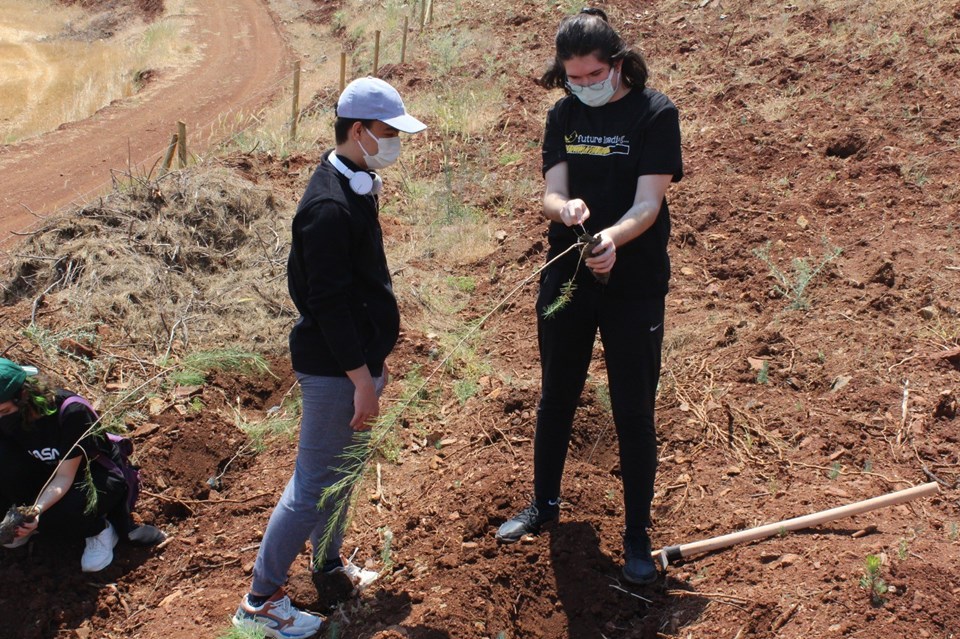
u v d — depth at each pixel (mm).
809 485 3738
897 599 2867
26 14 33594
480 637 3180
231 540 3994
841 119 7906
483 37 14555
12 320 5461
